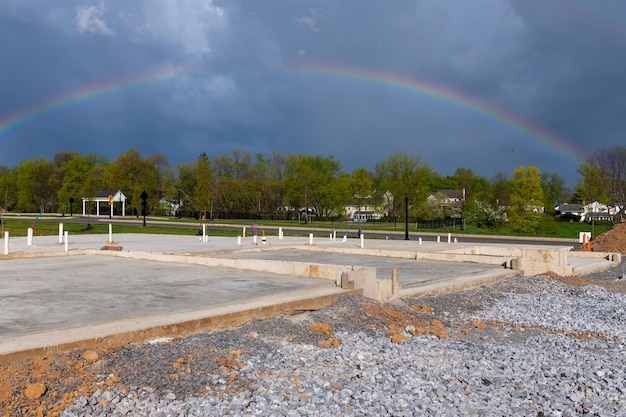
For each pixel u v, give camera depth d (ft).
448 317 41.52
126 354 23.67
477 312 44.21
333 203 286.46
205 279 50.03
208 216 297.74
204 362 24.08
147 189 337.31
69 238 111.65
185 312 30.50
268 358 26.22
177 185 322.55
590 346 34.83
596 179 237.25
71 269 57.31
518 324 40.88
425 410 21.52
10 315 32.09
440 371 26.81
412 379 25.16
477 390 24.40
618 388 25.30
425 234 175.01
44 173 352.90
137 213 317.01
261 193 330.13
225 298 39.32
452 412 21.56
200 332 28.71
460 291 51.01
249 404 20.83
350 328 33.30
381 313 37.22
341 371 25.82
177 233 147.64
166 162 365.40
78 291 42.11
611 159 238.07
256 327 30.53
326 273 50.85
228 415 19.65
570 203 461.78
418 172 252.42
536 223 206.69
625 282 64.69
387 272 61.77
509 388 24.94
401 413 21.09
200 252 80.79
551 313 45.37
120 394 19.99
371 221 288.10
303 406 21.04
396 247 104.27
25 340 23.04
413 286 48.24
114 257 71.15
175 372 22.56
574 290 55.93
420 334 34.55
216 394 21.34
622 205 248.52
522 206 209.56
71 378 20.45
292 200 297.74
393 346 30.89
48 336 23.93
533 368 28.32
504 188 374.84
